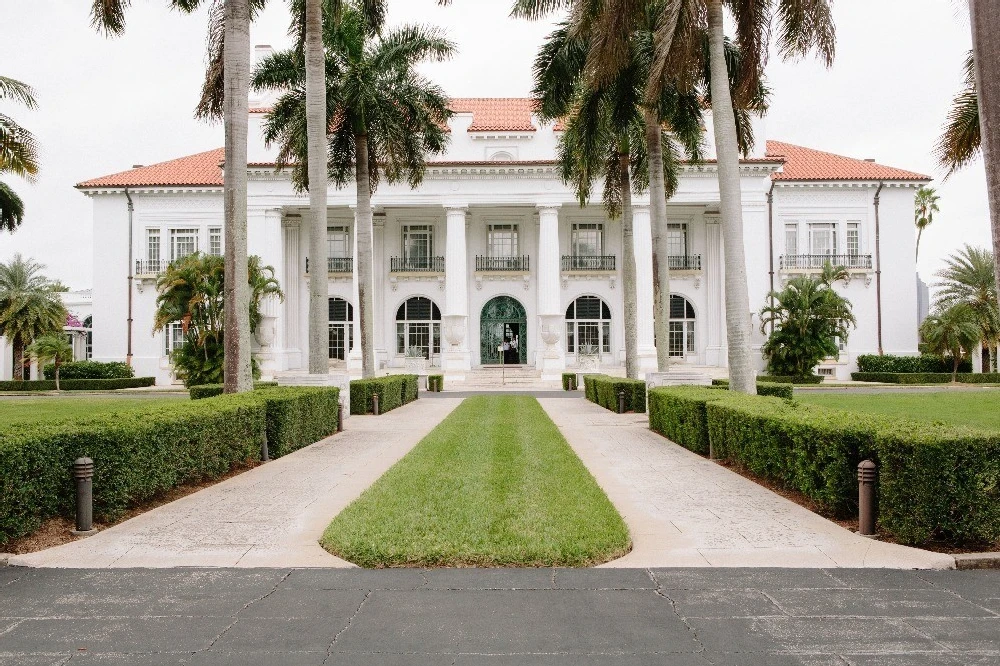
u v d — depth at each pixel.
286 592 4.46
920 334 38.16
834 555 5.30
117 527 6.21
